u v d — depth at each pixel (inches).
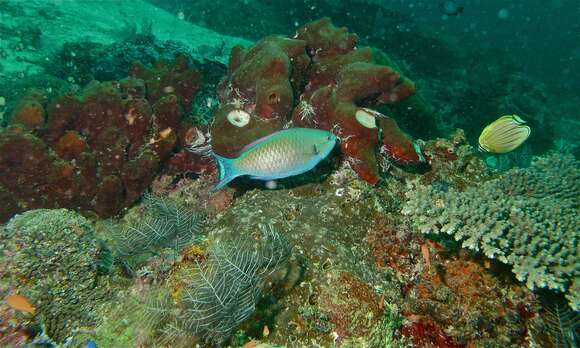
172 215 32.4
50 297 24.3
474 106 114.6
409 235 30.8
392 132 33.5
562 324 26.3
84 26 107.6
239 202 33.8
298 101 39.6
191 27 147.9
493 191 33.5
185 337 22.8
